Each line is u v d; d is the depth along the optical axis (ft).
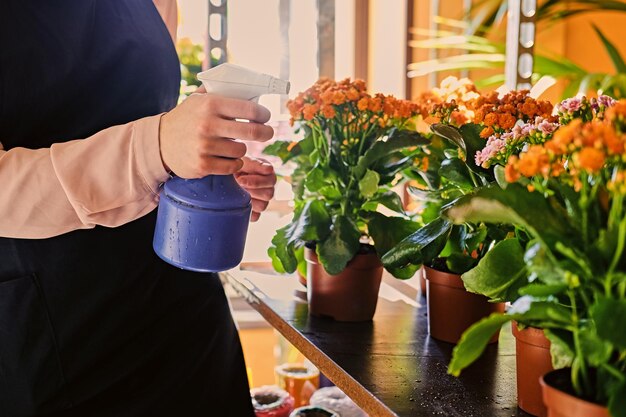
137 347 4.10
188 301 4.32
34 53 3.69
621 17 11.52
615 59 9.10
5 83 3.65
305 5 7.93
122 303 3.97
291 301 4.90
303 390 6.23
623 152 2.18
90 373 3.95
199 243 3.51
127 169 3.42
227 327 4.70
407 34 8.58
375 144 4.38
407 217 4.63
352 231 4.37
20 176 3.39
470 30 8.97
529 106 3.79
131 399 4.11
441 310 3.99
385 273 5.92
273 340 10.02
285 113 7.73
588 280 2.38
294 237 4.37
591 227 2.48
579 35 11.51
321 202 4.56
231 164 3.40
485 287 2.92
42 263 3.73
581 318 2.60
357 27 8.45
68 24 3.80
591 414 2.31
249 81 3.34
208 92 3.44
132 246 3.96
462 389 3.26
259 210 4.48
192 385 4.37
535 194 2.51
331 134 4.61
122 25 4.05
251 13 7.82
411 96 8.71
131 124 3.46
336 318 4.42
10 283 3.70
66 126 3.86
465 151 3.82
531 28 5.04
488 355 3.76
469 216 2.58
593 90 8.59
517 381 3.07
